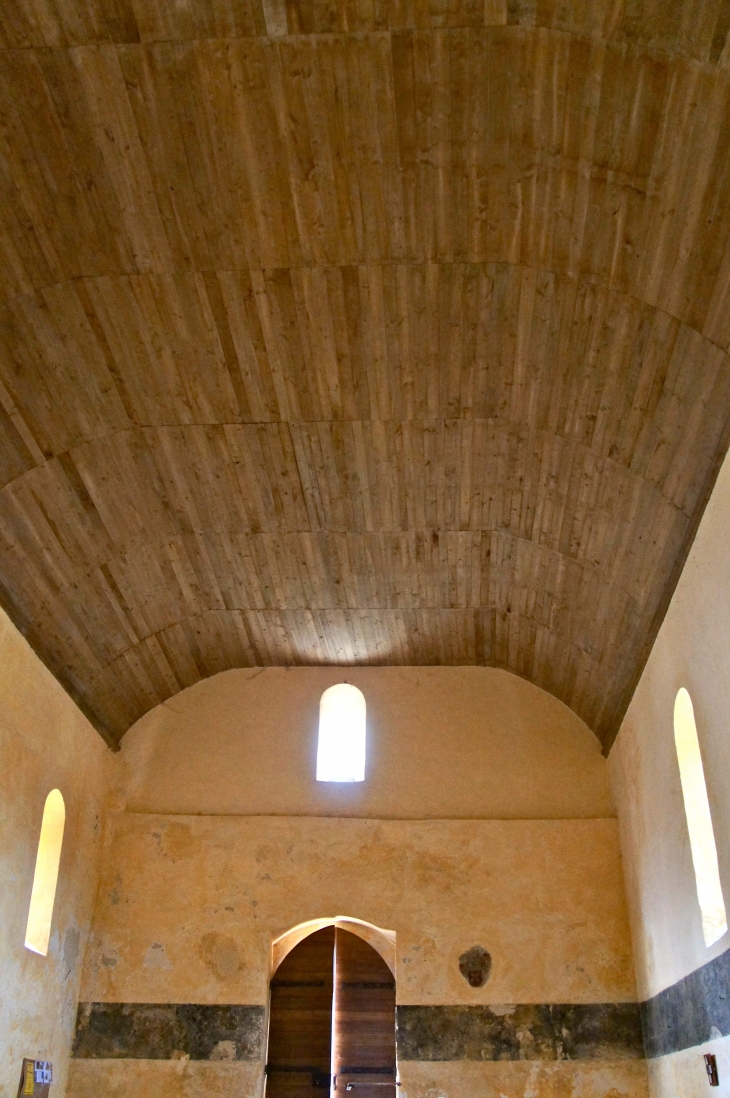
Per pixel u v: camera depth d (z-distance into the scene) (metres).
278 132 6.59
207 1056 9.94
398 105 6.41
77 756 10.30
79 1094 9.74
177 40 6.08
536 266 7.19
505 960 10.27
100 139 6.58
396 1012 10.08
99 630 10.09
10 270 7.11
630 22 5.41
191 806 11.26
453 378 8.37
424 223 7.13
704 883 7.76
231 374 8.37
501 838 10.91
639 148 5.94
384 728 11.73
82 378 8.05
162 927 10.55
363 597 11.12
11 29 5.98
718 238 5.82
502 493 9.49
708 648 7.01
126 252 7.29
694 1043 7.94
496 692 11.89
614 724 10.63
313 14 5.92
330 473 9.45
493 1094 9.67
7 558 8.44
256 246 7.33
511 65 6.04
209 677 12.02
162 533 9.86
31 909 9.38
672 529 7.69
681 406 6.89
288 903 10.67
